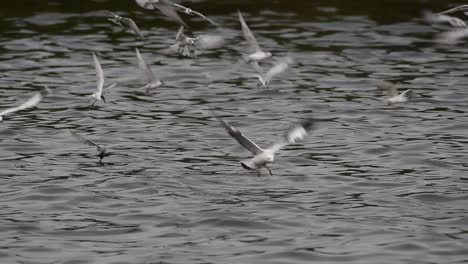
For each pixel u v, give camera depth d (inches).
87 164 942.4
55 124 1077.8
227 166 943.0
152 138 1032.2
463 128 1068.5
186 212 813.2
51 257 720.3
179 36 855.7
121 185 877.8
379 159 969.5
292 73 1278.3
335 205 834.8
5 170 921.5
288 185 887.7
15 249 733.3
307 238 759.7
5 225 780.6
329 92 1206.3
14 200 839.7
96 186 875.4
